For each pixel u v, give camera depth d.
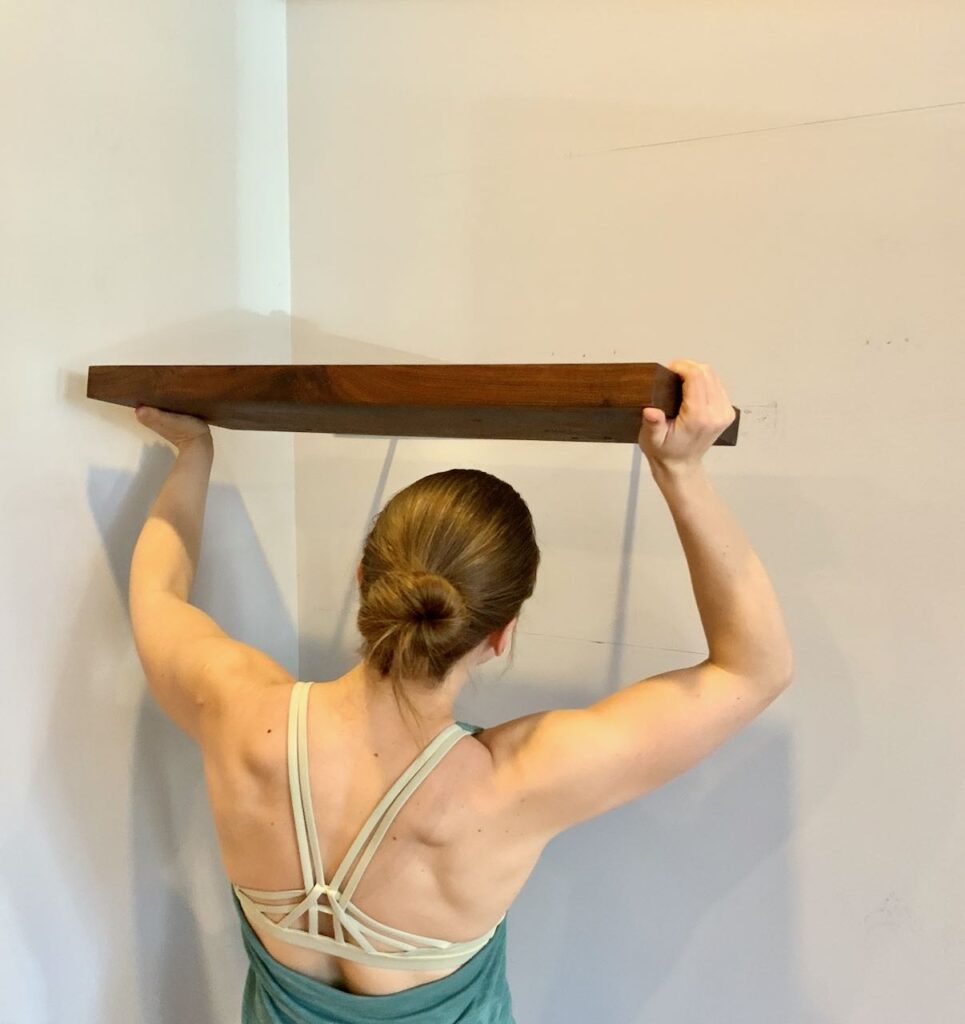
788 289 1.12
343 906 0.85
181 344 1.24
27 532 1.03
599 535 1.28
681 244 1.17
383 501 1.44
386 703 0.83
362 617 0.82
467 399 0.77
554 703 1.34
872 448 1.09
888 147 1.05
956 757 1.10
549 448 1.30
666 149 1.17
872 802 1.15
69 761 1.11
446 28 1.29
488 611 0.80
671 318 1.19
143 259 1.16
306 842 0.84
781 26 1.09
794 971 1.23
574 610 1.31
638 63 1.17
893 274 1.06
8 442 0.99
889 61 1.04
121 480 1.16
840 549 1.12
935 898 1.13
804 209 1.10
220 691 0.91
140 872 1.24
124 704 1.19
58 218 1.03
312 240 1.43
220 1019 1.44
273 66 1.39
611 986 1.38
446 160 1.31
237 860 0.90
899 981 1.17
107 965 1.20
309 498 1.50
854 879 1.18
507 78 1.25
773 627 0.84
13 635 1.02
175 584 1.07
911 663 1.11
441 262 1.33
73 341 1.06
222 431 1.34
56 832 1.10
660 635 1.25
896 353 1.07
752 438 1.16
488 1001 0.97
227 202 1.31
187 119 1.22
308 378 0.86
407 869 0.84
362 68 1.35
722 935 1.28
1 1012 1.04
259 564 1.44
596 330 1.23
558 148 1.23
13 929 1.05
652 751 0.83
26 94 0.98
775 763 1.20
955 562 1.07
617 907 1.35
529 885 1.42
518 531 0.82
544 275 1.26
